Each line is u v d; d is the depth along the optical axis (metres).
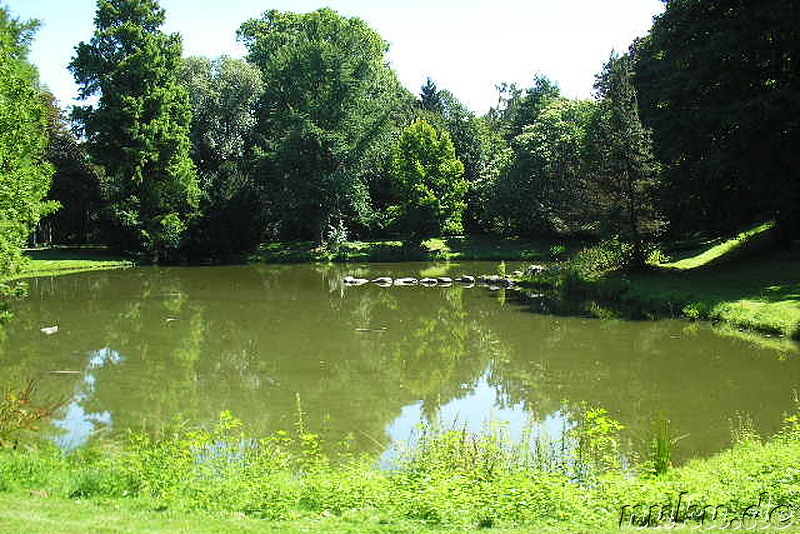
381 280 37.75
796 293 22.77
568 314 25.80
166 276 40.53
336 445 11.71
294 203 52.00
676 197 30.42
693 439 11.67
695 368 16.92
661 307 24.98
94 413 13.55
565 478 8.10
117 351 19.50
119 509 7.34
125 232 48.22
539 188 53.06
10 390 10.99
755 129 27.27
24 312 26.44
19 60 22.84
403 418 13.43
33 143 21.56
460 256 52.38
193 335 22.05
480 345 20.58
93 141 46.69
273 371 17.30
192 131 54.53
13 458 9.09
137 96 46.69
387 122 53.53
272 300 30.55
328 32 55.94
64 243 60.03
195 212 49.50
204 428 12.55
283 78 52.28
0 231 19.03
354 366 17.91
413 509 7.27
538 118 59.72
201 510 7.41
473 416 13.52
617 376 16.44
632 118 30.39
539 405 14.20
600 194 31.36
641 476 8.61
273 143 52.06
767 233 33.19
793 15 26.05
